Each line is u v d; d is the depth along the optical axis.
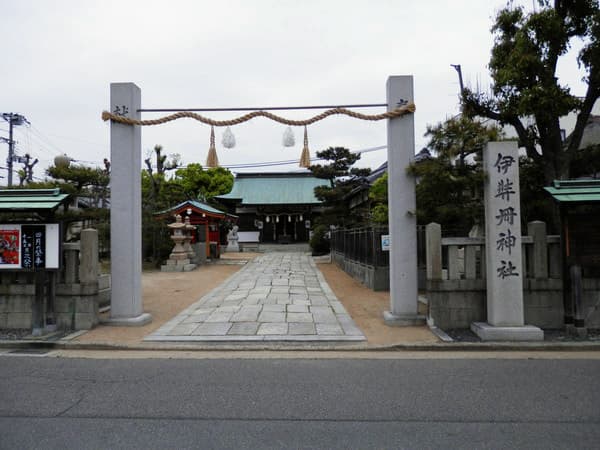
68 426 3.95
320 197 24.39
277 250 33.25
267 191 37.59
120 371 5.63
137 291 8.23
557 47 8.41
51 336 7.30
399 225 8.04
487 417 4.11
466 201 8.97
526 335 6.82
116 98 7.99
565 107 8.10
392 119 8.06
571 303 7.27
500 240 7.01
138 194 8.27
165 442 3.63
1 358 6.30
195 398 4.64
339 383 5.11
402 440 3.65
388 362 6.00
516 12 8.73
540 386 4.95
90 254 7.82
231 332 7.57
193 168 34.38
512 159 7.01
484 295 7.69
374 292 12.04
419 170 7.88
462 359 6.12
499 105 8.98
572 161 9.77
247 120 8.26
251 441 3.64
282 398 4.63
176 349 6.75
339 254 19.94
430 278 7.72
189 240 20.62
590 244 7.17
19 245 7.34
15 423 4.02
